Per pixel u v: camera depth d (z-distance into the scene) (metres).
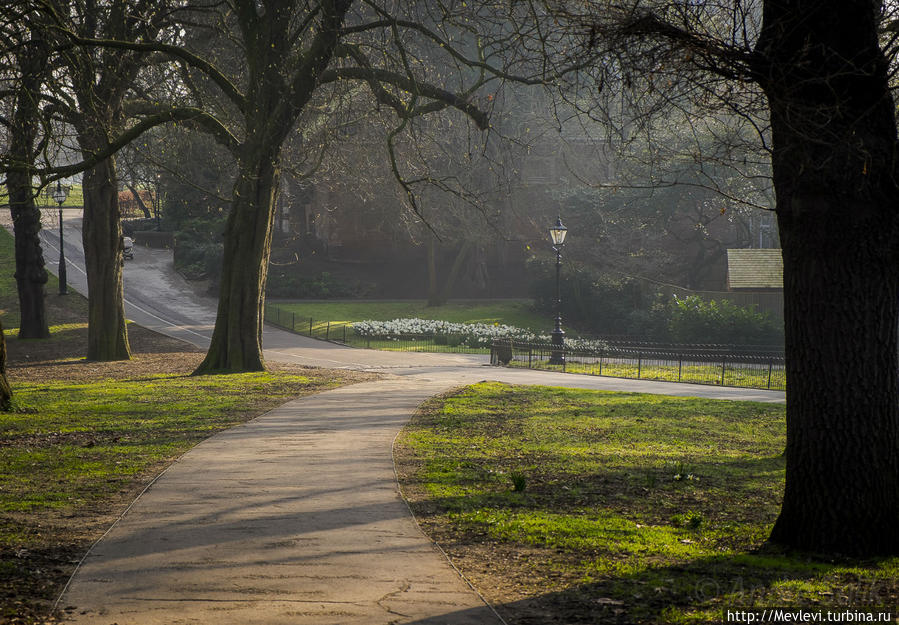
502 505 9.52
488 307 65.12
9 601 5.88
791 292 8.00
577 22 7.49
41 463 11.91
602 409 20.11
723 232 70.69
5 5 18.50
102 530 8.08
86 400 20.81
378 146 42.69
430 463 12.24
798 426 7.96
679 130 40.69
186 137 29.05
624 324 57.00
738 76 7.31
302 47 31.48
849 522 7.69
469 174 55.50
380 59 30.69
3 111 28.66
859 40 7.42
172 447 13.43
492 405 20.61
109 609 5.73
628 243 62.56
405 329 52.12
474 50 53.81
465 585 6.43
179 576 6.54
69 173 22.27
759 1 9.22
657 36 7.19
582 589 6.45
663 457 13.45
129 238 78.25
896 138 7.60
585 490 10.60
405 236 68.50
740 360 39.03
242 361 29.69
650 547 7.79
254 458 12.30
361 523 8.38
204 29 31.59
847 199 7.56
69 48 20.91
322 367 34.81
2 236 75.44
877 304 7.71
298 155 36.38
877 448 7.71
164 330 51.53
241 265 29.28
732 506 9.88
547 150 63.09
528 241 70.94
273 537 7.77
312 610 5.76
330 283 70.88
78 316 53.03
